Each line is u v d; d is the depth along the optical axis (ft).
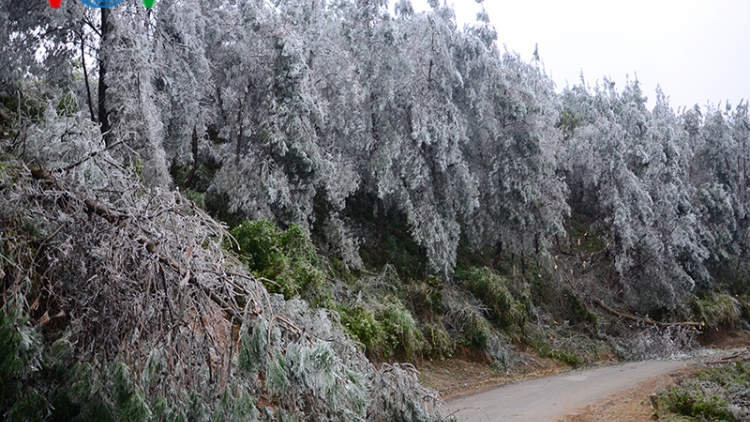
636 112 88.28
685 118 107.45
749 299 85.87
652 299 67.31
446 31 55.36
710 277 81.41
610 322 64.18
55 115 20.95
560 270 65.10
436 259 52.08
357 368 21.35
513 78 61.93
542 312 60.23
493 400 35.47
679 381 43.04
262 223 36.24
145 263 15.83
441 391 37.70
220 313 16.81
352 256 46.75
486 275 56.08
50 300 16.19
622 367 51.52
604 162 75.46
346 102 47.67
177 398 15.03
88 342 15.43
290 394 16.28
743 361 50.85
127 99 32.55
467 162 61.00
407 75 51.85
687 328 64.34
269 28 44.47
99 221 17.06
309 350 16.49
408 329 40.06
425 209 51.75
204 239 18.20
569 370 50.01
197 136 44.21
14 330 13.73
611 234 71.61
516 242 62.08
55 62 34.58
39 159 18.58
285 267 33.68
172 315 15.76
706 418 32.71
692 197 90.12
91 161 18.98
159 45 38.17
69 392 14.37
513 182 59.77
